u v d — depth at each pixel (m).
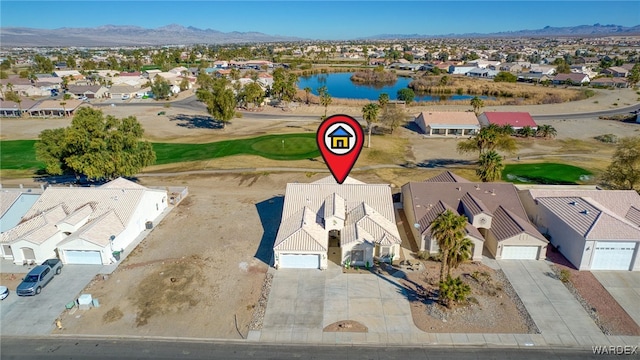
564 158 80.06
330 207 46.06
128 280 39.44
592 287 37.78
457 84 185.88
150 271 40.97
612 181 56.25
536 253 42.31
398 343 31.09
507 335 31.84
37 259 42.44
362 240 40.75
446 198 48.91
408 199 51.03
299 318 33.94
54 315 34.47
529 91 161.62
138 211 48.59
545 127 96.19
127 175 61.78
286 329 32.69
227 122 114.94
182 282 39.06
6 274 40.75
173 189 63.91
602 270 40.44
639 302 35.72
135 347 30.89
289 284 38.66
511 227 42.88
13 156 82.44
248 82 169.50
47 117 122.06
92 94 154.62
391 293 37.12
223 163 77.88
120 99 154.38
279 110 133.75
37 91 163.62
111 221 45.50
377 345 30.92
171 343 31.33
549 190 50.75
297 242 40.97
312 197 49.38
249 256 43.75
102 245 41.50
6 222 47.97
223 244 46.34
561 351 30.25
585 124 108.62
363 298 36.44
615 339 31.45
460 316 33.91
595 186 58.34
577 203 45.03
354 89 190.25
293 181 67.62
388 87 198.00
